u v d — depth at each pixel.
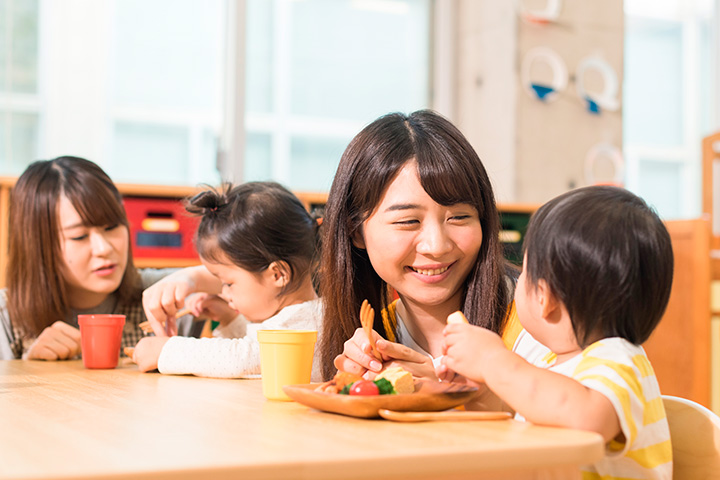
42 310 1.54
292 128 3.57
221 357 1.14
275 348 0.87
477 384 0.84
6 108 3.07
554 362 0.85
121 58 3.22
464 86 3.90
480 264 1.04
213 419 0.72
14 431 0.65
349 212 1.05
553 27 3.73
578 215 0.76
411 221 0.98
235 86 3.35
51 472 0.48
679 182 4.33
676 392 2.48
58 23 3.13
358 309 1.09
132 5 3.24
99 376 1.16
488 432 0.65
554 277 0.76
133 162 3.25
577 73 3.77
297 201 1.43
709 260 2.43
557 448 0.59
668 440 0.76
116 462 0.52
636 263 0.74
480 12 3.82
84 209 1.52
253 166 3.49
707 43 4.38
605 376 0.70
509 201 3.63
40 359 1.46
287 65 3.56
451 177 0.97
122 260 1.59
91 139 3.19
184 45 3.32
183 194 2.65
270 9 3.52
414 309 1.09
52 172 1.54
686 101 4.34
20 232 1.54
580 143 3.76
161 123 3.29
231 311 1.51
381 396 0.72
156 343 1.21
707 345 2.41
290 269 1.35
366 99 3.73
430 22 3.88
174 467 0.50
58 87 3.14
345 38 3.69
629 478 0.73
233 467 0.51
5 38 3.06
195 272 1.52
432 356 1.11
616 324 0.76
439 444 0.59
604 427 0.67
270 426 0.68
